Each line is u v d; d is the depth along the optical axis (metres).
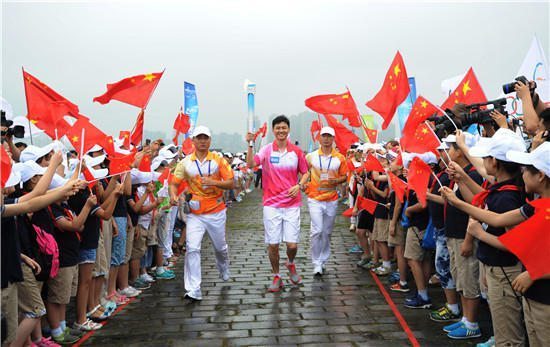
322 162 6.54
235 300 5.61
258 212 14.69
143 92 5.23
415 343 4.20
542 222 2.52
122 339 4.39
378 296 5.68
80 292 4.57
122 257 5.44
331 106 6.66
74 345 4.23
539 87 5.54
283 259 7.90
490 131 4.48
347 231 10.59
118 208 5.34
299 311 5.16
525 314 2.81
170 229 7.34
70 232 4.18
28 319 3.62
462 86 5.55
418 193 3.84
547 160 2.51
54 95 4.64
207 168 5.57
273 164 6.11
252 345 4.23
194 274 5.60
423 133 3.96
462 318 4.41
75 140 4.28
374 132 6.79
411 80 8.71
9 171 2.84
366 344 4.20
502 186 3.12
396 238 5.80
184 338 4.41
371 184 6.64
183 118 8.35
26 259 3.54
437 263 4.71
